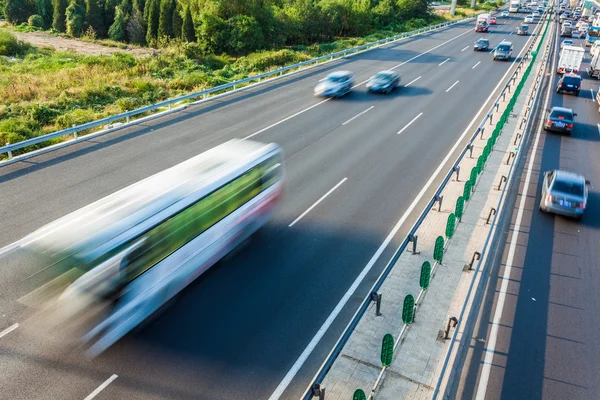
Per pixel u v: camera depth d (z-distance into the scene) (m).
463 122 24.64
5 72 35.12
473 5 102.50
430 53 46.22
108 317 9.06
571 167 19.86
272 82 32.88
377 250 13.15
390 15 72.69
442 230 14.34
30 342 9.31
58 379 8.55
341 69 37.44
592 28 62.97
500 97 28.20
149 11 57.19
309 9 59.88
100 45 56.44
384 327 10.30
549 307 11.20
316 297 11.17
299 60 45.78
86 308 8.93
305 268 12.24
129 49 54.72
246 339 9.80
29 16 69.38
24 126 22.91
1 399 8.05
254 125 23.30
